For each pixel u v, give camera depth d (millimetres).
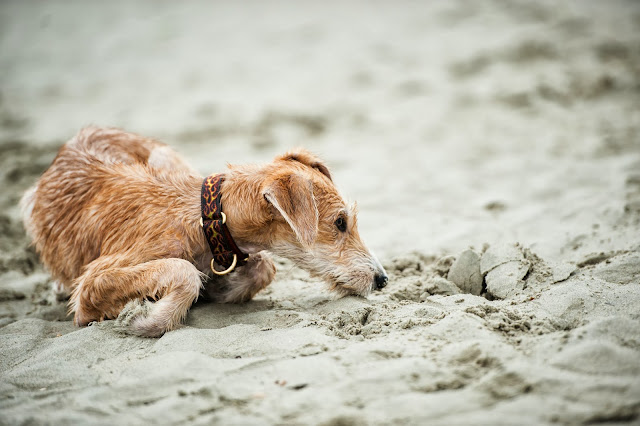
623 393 2158
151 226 2451
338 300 2490
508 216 2816
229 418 2189
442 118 3873
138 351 2357
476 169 3150
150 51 5996
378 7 6645
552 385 2182
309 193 2412
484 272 2498
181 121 4199
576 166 3053
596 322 2279
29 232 2607
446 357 2254
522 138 3428
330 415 2174
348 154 3471
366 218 2908
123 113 4465
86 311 2445
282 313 2443
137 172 2525
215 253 2457
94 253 2498
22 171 3357
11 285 2662
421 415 2164
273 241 2469
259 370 2271
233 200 2443
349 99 4352
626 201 2752
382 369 2240
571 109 3807
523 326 2328
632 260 2471
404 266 2629
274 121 4070
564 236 2635
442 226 2811
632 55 4551
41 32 7062
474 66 4645
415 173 3168
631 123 3439
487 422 2143
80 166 2557
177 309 2406
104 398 2244
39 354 2367
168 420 2197
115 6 7938
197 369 2277
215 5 7527
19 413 2225
